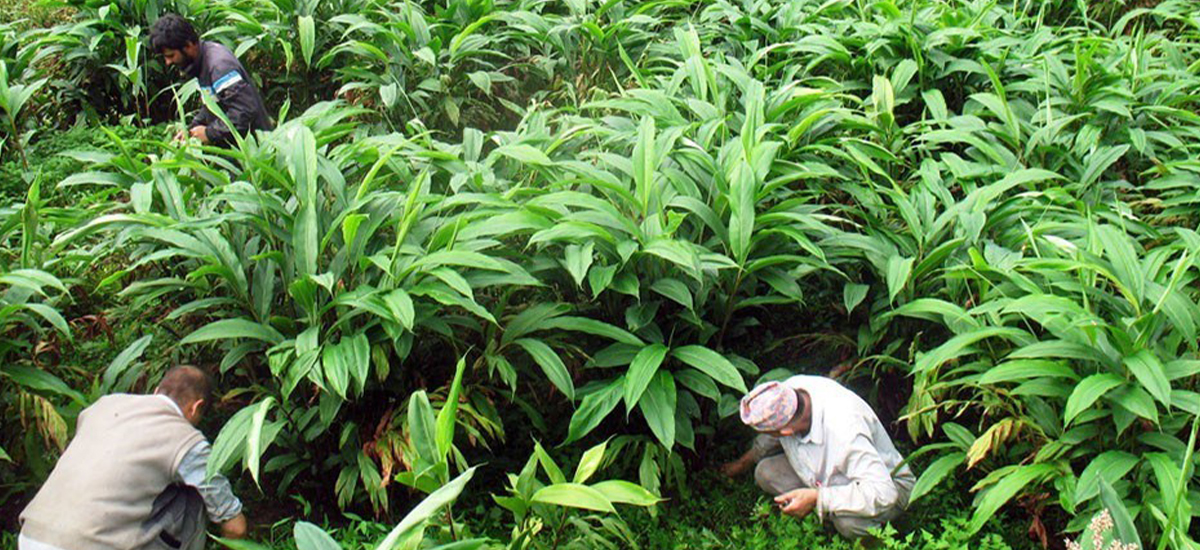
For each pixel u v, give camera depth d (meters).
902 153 5.41
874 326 4.22
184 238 3.69
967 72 6.07
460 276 3.53
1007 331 3.59
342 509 3.71
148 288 3.99
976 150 5.27
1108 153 5.03
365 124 6.08
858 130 5.36
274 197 3.90
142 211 3.93
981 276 3.90
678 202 4.08
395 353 3.85
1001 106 5.36
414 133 5.91
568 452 4.12
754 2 6.88
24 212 3.69
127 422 3.02
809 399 3.60
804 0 6.76
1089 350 3.43
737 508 4.00
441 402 3.81
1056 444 3.48
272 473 4.02
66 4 7.00
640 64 6.49
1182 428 3.50
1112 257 3.60
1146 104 5.73
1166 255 3.76
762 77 5.97
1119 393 3.34
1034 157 5.23
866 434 3.54
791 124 5.18
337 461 3.83
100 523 2.88
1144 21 7.43
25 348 3.80
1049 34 6.33
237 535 3.27
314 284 3.62
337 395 3.66
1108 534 2.78
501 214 3.85
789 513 3.69
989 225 4.44
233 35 6.82
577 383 4.11
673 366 4.04
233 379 4.21
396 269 3.71
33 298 3.98
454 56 6.21
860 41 6.14
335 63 6.87
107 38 6.70
